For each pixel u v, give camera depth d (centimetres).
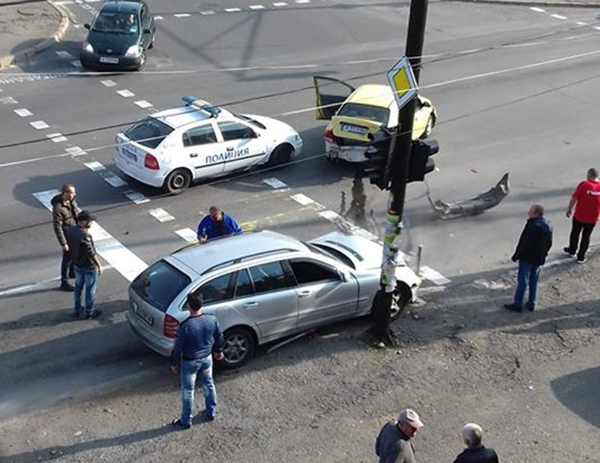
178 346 1012
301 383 1161
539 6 3344
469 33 2966
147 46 2512
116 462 997
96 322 1293
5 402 1103
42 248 1508
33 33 2647
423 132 2055
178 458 1007
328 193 1784
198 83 2370
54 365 1184
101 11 2483
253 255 1191
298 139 1912
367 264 1305
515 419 1103
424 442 1053
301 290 1211
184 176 1745
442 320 1338
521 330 1315
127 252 1505
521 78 2533
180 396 1126
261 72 2483
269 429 1065
